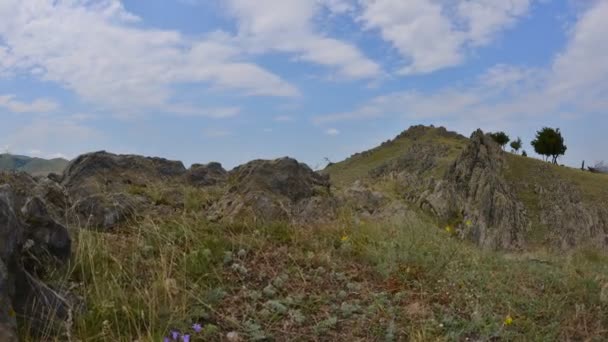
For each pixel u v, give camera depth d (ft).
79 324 12.85
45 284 13.42
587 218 168.25
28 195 18.48
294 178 28.22
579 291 19.56
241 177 28.12
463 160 190.90
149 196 25.64
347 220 24.82
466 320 15.93
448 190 46.78
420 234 24.31
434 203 44.06
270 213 24.84
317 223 24.40
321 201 28.09
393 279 18.89
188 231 19.98
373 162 398.21
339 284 18.24
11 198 13.26
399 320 15.83
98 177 25.23
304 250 21.13
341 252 21.08
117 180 26.08
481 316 16.07
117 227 21.75
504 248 36.24
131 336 12.69
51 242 14.67
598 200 216.33
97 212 21.84
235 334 13.92
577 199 214.28
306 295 17.02
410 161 351.05
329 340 14.49
